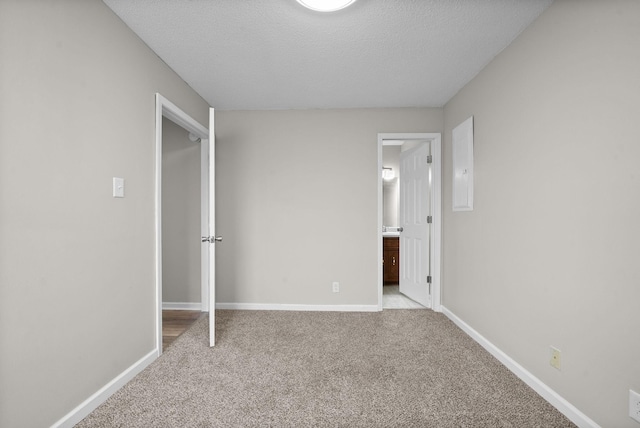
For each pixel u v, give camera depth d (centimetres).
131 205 219
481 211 277
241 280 384
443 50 246
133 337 221
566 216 178
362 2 191
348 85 314
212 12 201
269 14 203
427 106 373
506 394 198
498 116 250
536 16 202
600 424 157
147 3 192
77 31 172
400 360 245
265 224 382
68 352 166
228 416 176
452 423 170
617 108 147
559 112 183
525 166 215
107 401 190
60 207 161
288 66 274
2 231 134
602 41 155
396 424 169
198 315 361
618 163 147
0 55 133
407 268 441
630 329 142
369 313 366
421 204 402
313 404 187
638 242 138
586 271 164
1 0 133
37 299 149
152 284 245
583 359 166
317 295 380
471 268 296
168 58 259
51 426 156
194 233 388
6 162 135
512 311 230
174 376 220
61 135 162
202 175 382
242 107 376
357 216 378
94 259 184
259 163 382
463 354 255
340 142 379
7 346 136
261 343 278
